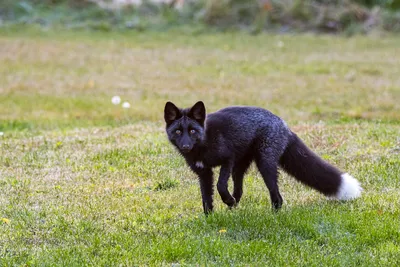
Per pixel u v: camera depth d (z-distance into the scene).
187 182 11.93
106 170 12.73
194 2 39.16
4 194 11.23
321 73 26.77
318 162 10.23
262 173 9.89
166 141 14.68
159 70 27.36
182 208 10.35
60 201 10.79
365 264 7.88
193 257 8.15
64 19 36.81
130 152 13.80
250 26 37.09
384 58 29.75
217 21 37.34
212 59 29.69
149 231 9.17
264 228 9.08
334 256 8.13
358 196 10.36
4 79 25.05
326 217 9.34
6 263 8.05
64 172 12.62
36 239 8.98
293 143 10.21
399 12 38.59
